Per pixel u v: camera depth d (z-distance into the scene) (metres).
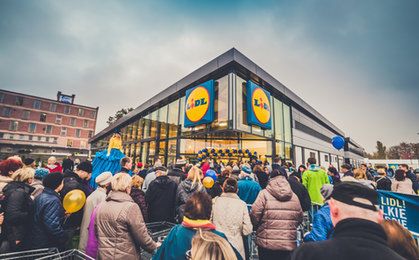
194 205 1.66
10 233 2.59
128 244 2.18
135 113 22.11
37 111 56.03
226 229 2.84
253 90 12.05
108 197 2.37
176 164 5.49
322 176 5.65
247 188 4.36
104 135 36.16
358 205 1.09
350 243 0.95
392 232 1.40
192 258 1.26
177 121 15.23
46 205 2.67
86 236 2.88
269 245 2.88
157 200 4.04
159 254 1.68
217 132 11.40
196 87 12.73
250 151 12.84
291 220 2.93
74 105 61.22
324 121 26.12
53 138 57.03
